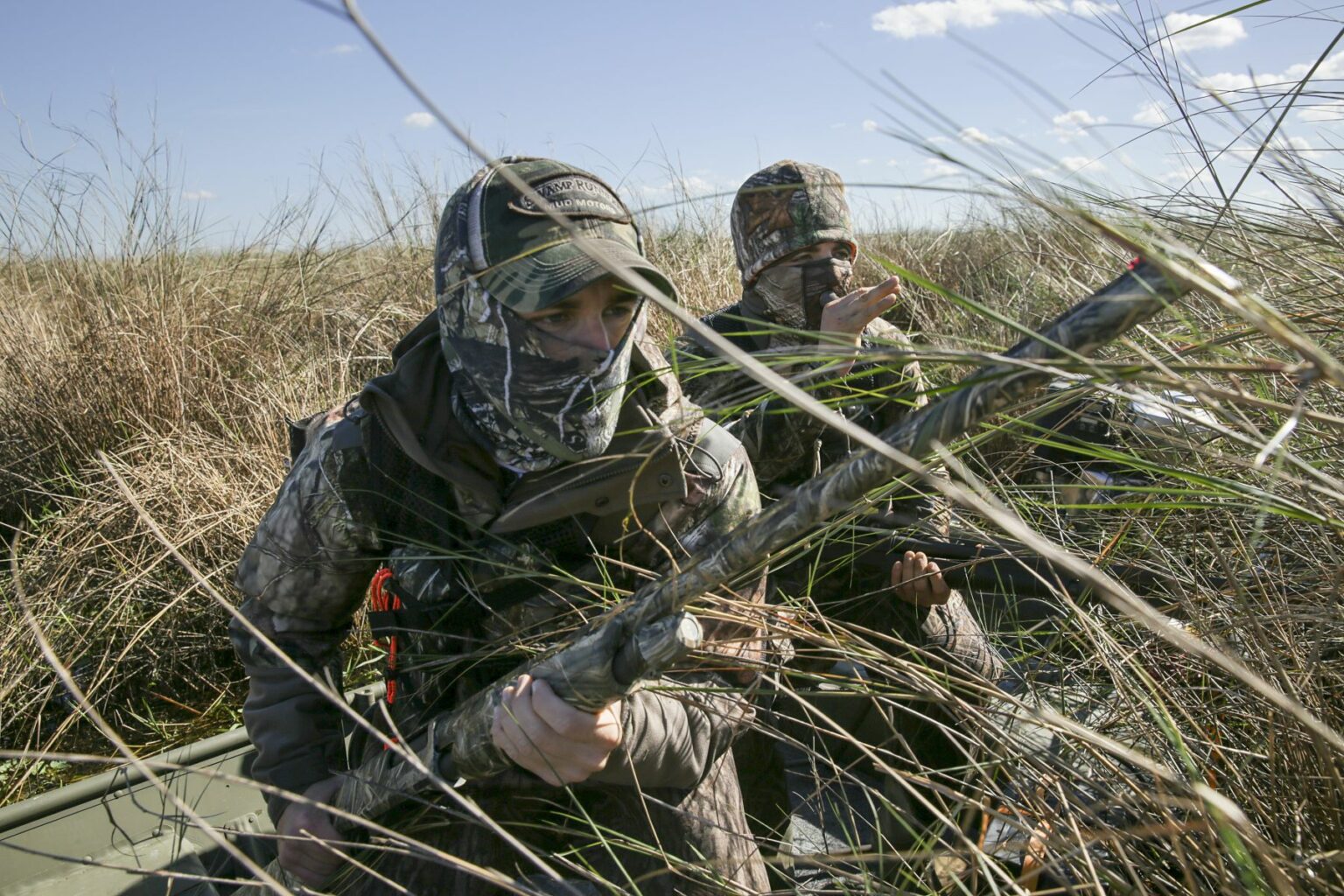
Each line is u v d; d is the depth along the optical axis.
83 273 5.10
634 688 1.51
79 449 4.15
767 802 2.16
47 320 5.00
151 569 3.19
